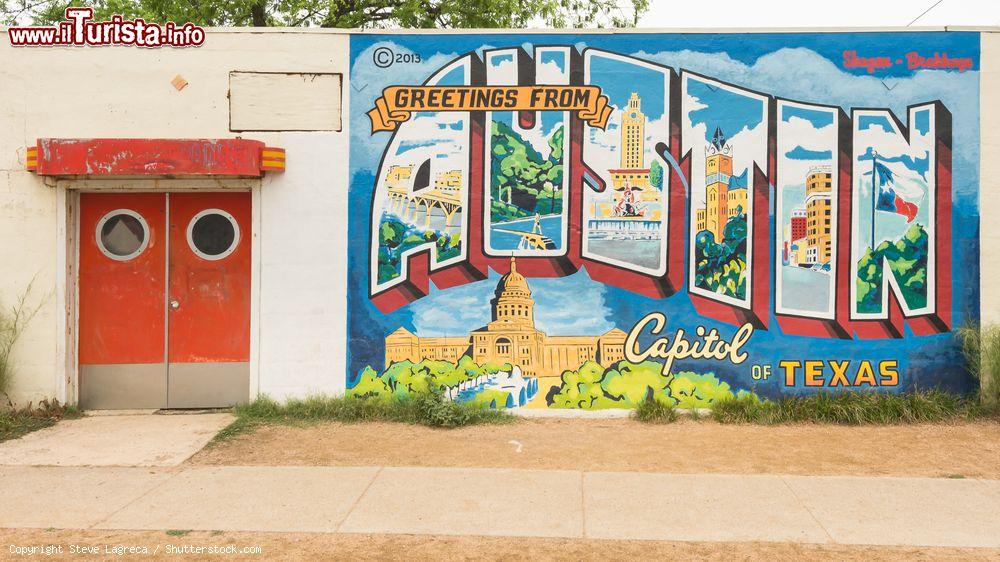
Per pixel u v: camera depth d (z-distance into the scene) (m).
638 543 4.89
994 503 5.61
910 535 5.00
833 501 5.64
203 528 5.15
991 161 8.36
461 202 8.46
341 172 8.45
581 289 8.43
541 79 8.46
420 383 8.44
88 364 8.66
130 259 8.69
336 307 8.45
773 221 8.39
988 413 8.13
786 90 8.41
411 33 8.48
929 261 8.35
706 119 8.44
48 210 8.44
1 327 8.36
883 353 8.33
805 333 8.36
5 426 7.79
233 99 8.44
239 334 8.72
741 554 4.72
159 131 8.43
